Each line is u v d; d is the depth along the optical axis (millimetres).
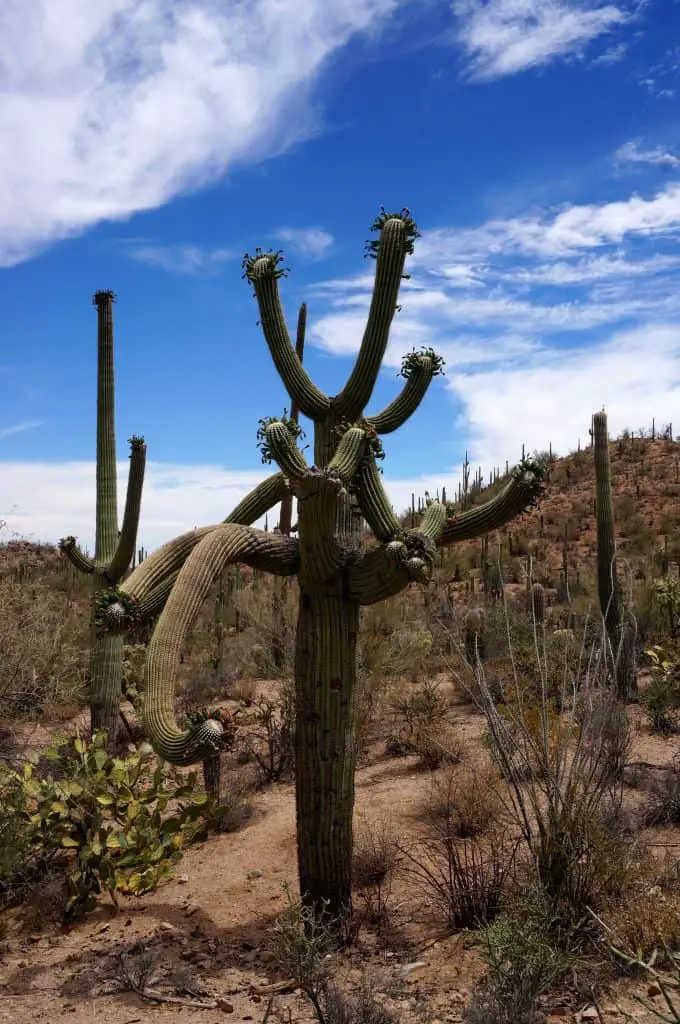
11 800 6367
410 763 9055
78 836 6344
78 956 5352
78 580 26422
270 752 9617
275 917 5766
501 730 5352
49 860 6656
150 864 6336
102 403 11297
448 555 30297
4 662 11281
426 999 4262
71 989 4809
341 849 5066
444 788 7484
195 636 17953
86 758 6559
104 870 6188
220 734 4270
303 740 5070
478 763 8109
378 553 4922
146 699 4527
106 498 11125
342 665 5055
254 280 5730
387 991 4242
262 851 7188
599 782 5191
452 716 10445
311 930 4684
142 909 6172
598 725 5570
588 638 9977
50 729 11516
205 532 5285
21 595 12617
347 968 4660
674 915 4312
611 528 12273
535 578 26906
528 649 9953
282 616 12969
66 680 12508
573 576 27688
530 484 5098
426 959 4754
